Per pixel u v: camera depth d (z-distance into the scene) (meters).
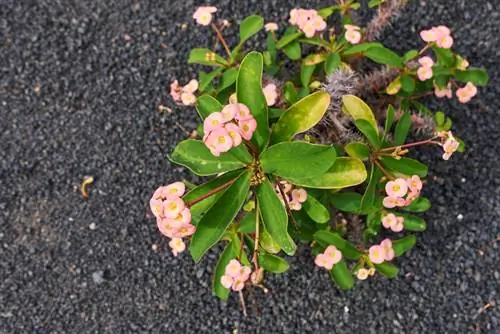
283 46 1.11
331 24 1.25
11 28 1.30
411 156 1.21
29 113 1.27
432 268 1.19
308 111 0.95
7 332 1.21
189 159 0.95
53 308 1.21
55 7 1.30
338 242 1.06
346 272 1.09
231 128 0.88
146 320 1.20
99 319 1.20
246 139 0.90
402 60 1.09
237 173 0.94
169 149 1.24
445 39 1.06
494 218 1.19
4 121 1.27
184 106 1.25
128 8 1.30
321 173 0.91
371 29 1.15
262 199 0.94
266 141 0.94
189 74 1.27
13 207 1.24
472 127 1.22
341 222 1.15
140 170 1.24
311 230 1.08
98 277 1.21
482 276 1.18
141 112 1.26
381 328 1.17
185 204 0.91
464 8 1.26
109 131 1.26
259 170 0.94
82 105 1.27
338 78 1.04
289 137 0.96
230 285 1.00
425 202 1.08
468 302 1.17
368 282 1.19
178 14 1.29
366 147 1.00
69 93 1.27
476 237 1.19
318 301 1.18
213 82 1.24
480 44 1.25
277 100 1.10
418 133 1.20
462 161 1.21
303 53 1.22
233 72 1.08
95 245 1.22
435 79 1.09
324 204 1.07
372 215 1.08
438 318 1.17
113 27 1.29
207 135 0.88
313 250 1.12
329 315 1.18
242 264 1.03
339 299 1.18
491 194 1.20
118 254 1.22
